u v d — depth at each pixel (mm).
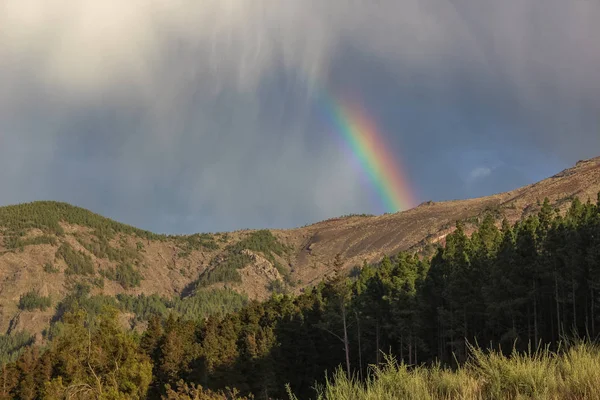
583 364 5969
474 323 46625
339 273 58344
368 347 58281
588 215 53875
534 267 40656
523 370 5977
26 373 54812
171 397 17719
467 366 6945
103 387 32719
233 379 53500
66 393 29359
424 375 6859
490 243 58406
